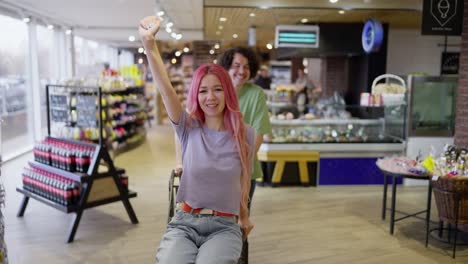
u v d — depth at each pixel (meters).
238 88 3.01
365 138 6.58
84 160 4.34
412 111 6.32
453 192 3.85
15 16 8.10
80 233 4.41
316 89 10.00
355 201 5.72
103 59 14.29
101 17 8.90
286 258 3.88
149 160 8.38
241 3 7.28
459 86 5.09
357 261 3.83
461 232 4.58
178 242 1.98
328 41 8.82
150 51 2.01
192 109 2.13
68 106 6.46
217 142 2.11
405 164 4.63
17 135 8.50
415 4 7.31
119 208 5.26
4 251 2.06
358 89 9.37
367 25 7.11
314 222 4.87
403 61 10.01
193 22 9.41
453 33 5.44
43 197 4.48
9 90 8.12
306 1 7.24
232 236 2.03
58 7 7.55
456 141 5.16
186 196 2.12
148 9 7.73
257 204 5.54
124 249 4.02
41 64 9.67
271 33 11.70
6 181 6.42
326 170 6.43
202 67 2.14
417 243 4.27
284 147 6.36
